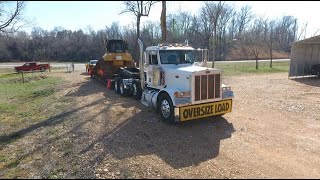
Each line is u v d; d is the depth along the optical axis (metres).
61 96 13.77
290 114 10.37
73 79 22.12
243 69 34.22
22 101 13.14
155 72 9.71
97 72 19.69
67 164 5.94
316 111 10.84
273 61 55.56
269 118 9.71
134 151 6.55
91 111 10.34
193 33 58.31
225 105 8.80
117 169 5.63
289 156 6.45
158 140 7.27
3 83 22.42
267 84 19.36
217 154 6.43
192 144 7.03
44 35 84.38
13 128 8.66
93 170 5.62
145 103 10.16
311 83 20.02
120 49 17.56
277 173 5.57
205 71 8.23
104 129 8.20
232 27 79.19
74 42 80.38
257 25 72.31
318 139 7.61
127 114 9.77
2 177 5.46
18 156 6.47
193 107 8.22
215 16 46.28
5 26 24.06
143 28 43.22
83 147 6.85
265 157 6.34
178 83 8.62
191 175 5.39
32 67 38.41
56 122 9.07
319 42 22.28
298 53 24.12
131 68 14.54
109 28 62.84
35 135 7.90
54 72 33.56
